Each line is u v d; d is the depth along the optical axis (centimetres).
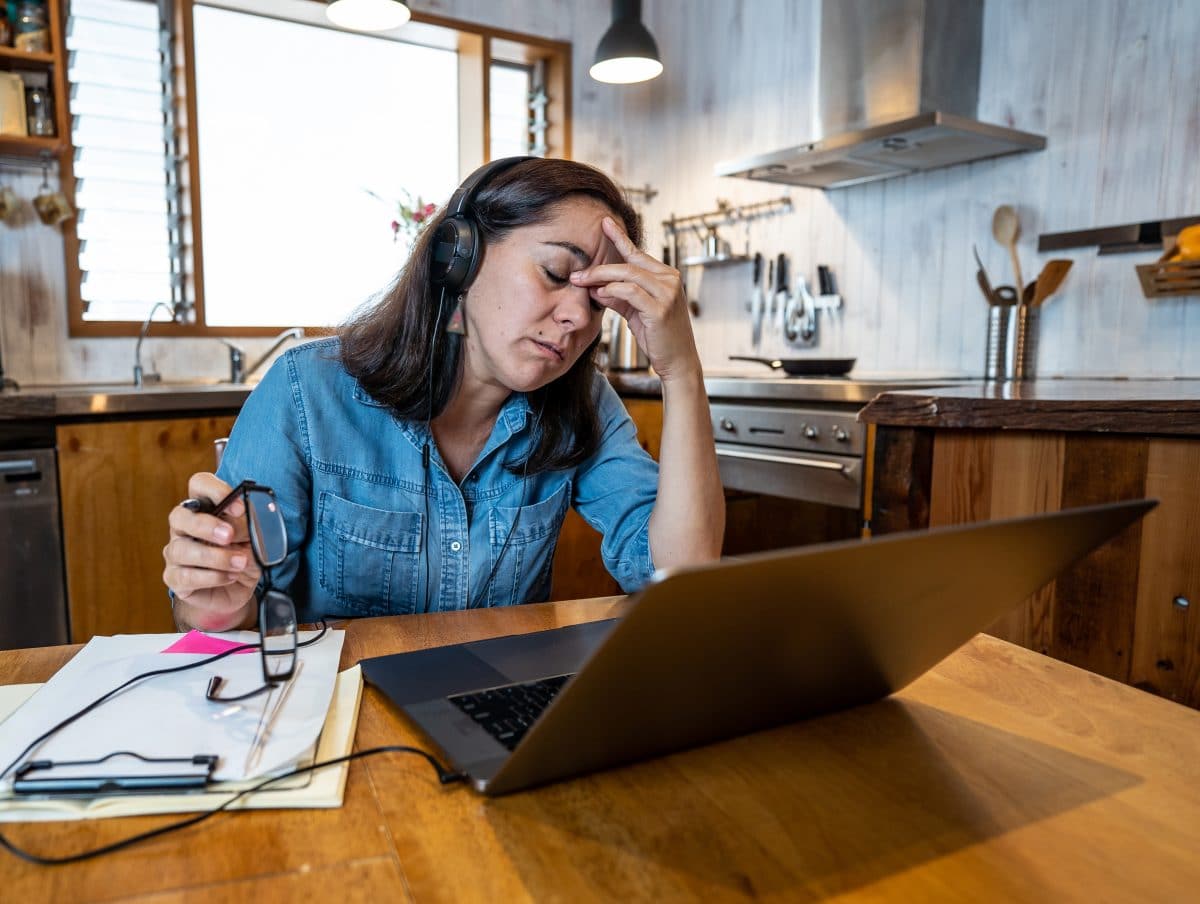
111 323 282
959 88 266
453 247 96
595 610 92
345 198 328
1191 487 127
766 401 247
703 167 368
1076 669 77
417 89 344
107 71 278
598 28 375
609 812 51
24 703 61
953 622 59
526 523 113
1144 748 61
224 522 74
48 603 215
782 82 329
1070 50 245
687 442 104
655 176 392
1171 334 227
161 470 227
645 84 390
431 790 54
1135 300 233
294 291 320
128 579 225
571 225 94
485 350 99
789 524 299
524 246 94
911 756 59
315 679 68
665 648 45
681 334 101
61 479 214
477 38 340
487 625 86
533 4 355
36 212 269
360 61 329
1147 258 230
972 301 273
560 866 46
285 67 312
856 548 44
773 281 339
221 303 307
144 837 47
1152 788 55
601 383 126
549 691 67
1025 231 258
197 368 301
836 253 315
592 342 105
